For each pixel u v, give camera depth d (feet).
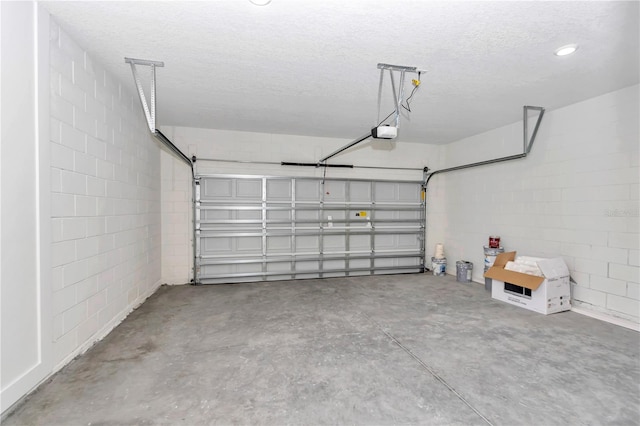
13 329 5.73
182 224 16.06
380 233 19.15
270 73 9.69
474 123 15.10
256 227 16.98
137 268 12.14
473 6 6.36
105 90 9.33
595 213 11.36
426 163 19.93
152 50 8.26
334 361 7.86
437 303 12.95
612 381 6.98
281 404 6.11
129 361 7.72
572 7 6.38
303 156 17.75
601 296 11.14
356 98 11.81
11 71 5.65
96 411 5.80
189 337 9.29
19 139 5.84
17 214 5.80
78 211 7.85
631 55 8.38
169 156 15.78
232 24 7.06
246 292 14.60
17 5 5.78
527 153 13.17
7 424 5.40
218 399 6.25
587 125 11.64
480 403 6.18
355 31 7.32
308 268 17.89
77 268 7.81
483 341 9.11
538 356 8.17
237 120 14.76
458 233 18.71
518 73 9.55
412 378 7.08
